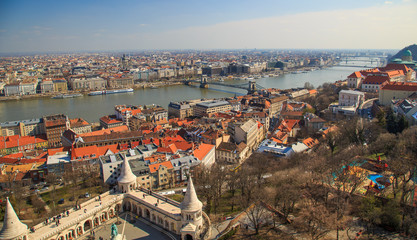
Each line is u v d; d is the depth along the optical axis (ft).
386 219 552.00
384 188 651.66
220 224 613.93
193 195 577.43
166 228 617.62
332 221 537.65
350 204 615.57
